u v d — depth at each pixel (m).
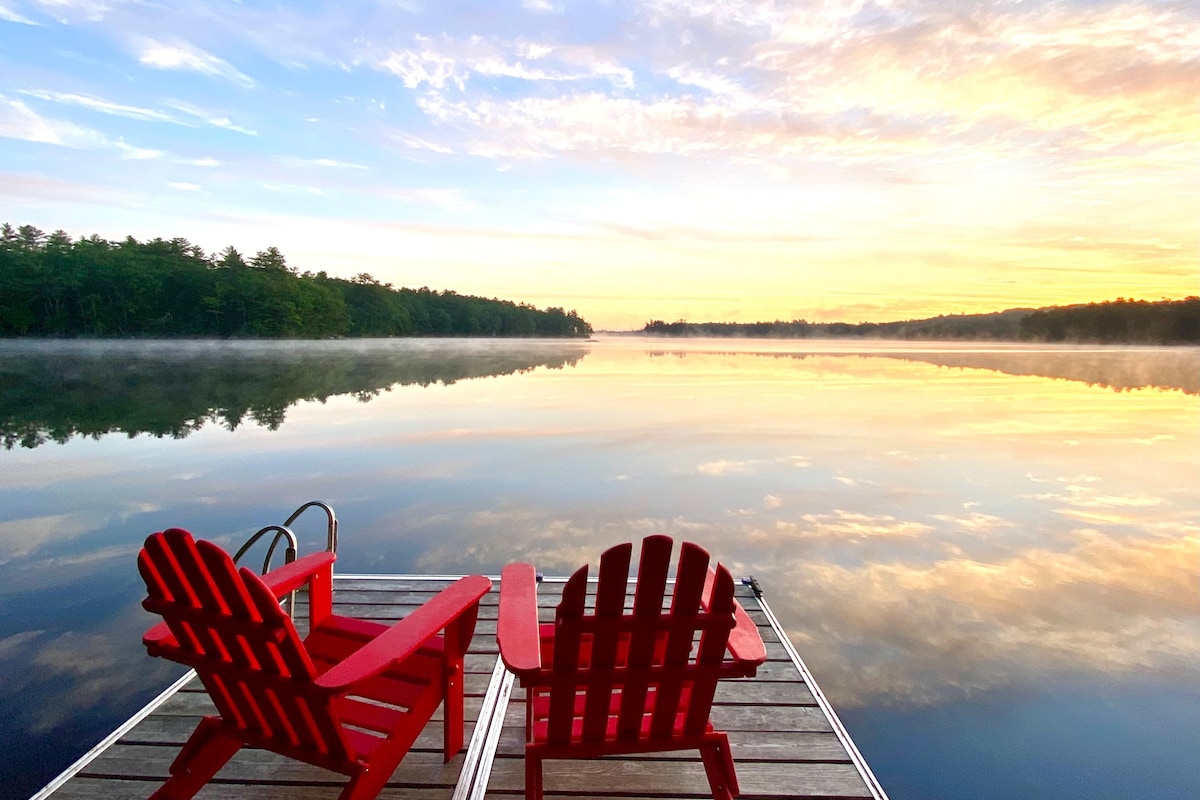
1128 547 7.02
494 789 2.20
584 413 19.06
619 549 1.59
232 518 8.07
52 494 9.34
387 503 8.70
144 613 5.32
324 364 46.25
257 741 1.86
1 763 3.33
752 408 20.55
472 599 2.10
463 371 41.19
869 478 10.43
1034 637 4.82
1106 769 3.37
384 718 1.96
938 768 3.37
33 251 69.75
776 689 2.89
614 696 2.11
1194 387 34.84
